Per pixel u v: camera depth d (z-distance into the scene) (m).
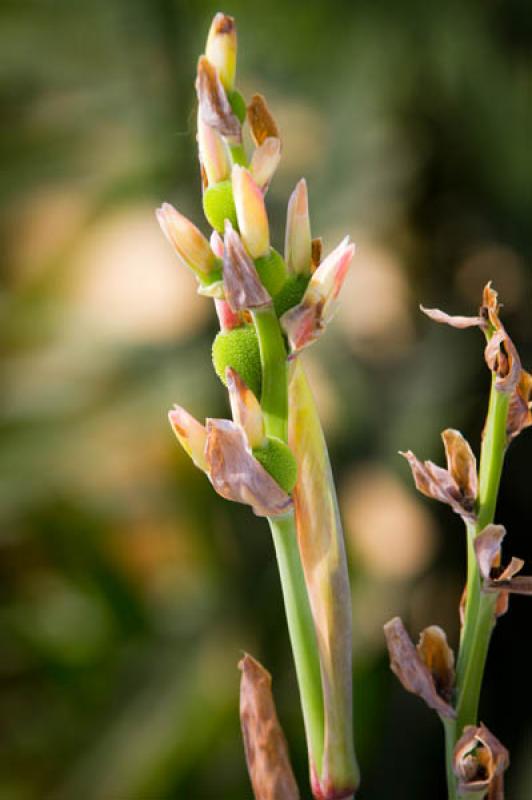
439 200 2.66
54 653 2.37
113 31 2.37
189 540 2.38
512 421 0.91
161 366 2.38
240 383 0.87
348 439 2.45
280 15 2.62
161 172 2.34
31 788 2.25
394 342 2.54
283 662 2.32
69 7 2.37
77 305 2.45
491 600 0.91
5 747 2.28
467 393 2.48
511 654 2.40
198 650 2.32
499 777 0.90
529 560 2.43
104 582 2.38
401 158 2.60
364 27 2.64
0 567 2.37
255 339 0.88
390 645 0.91
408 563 2.40
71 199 2.46
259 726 0.92
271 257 0.87
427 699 0.91
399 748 2.33
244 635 2.33
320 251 0.90
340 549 0.90
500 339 0.90
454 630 2.38
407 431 2.42
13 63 2.40
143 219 2.51
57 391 2.35
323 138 2.63
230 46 0.88
